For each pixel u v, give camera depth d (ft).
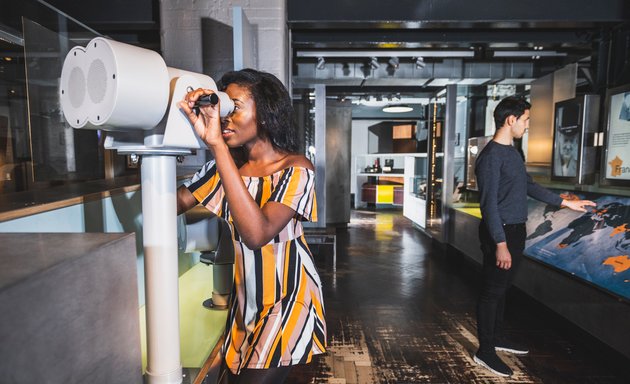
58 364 1.53
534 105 15.14
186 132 2.68
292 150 3.36
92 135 13.66
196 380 3.21
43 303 1.44
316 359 7.98
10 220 2.88
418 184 24.13
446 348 8.41
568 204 7.64
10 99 14.37
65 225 3.57
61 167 13.96
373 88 21.99
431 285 12.77
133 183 5.26
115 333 1.94
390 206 34.30
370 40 13.07
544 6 10.80
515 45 13.03
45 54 13.00
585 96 10.64
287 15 10.73
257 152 3.35
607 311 7.29
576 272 8.52
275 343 3.10
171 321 2.88
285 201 2.95
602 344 7.99
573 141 11.09
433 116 19.70
